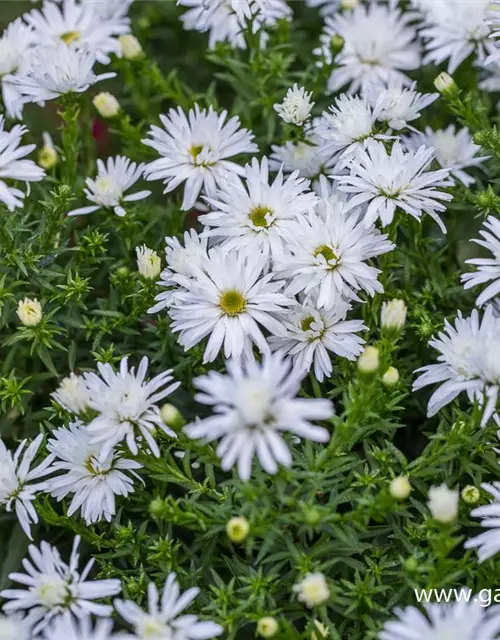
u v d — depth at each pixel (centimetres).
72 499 42
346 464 41
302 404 36
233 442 37
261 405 36
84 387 41
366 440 42
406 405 45
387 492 38
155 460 41
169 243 43
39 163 49
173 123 47
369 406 40
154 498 42
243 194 43
